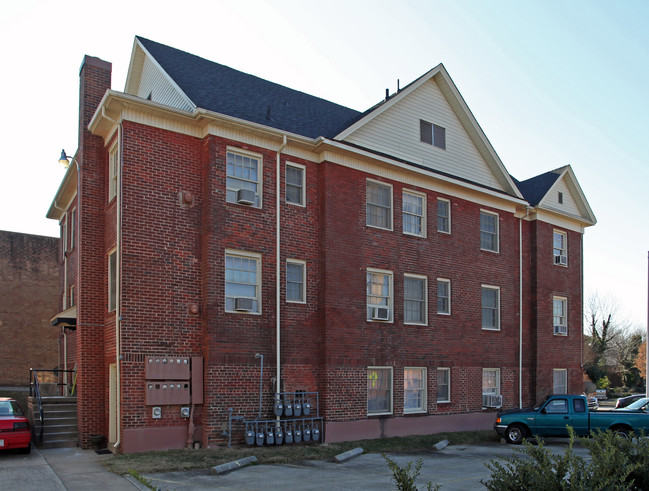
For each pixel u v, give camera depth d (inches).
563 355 1071.0
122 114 636.1
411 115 882.8
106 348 669.9
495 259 976.3
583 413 754.8
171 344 633.0
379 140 830.5
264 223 708.7
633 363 2471.7
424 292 863.1
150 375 608.4
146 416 605.9
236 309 669.3
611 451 292.8
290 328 713.6
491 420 919.0
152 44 822.5
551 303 1063.6
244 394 660.7
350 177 786.8
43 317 1323.8
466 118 951.6
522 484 270.8
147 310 622.8
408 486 274.7
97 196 708.0
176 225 655.1
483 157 989.2
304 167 758.5
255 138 713.6
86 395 657.6
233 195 692.1
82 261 687.1
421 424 819.4
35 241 1341.0
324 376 722.2
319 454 622.8
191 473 508.1
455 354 886.4
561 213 1092.5
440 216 909.2
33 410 693.3
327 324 731.4
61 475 488.7
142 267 625.9
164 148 658.8
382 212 829.8
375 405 782.5
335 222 760.3
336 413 723.4
